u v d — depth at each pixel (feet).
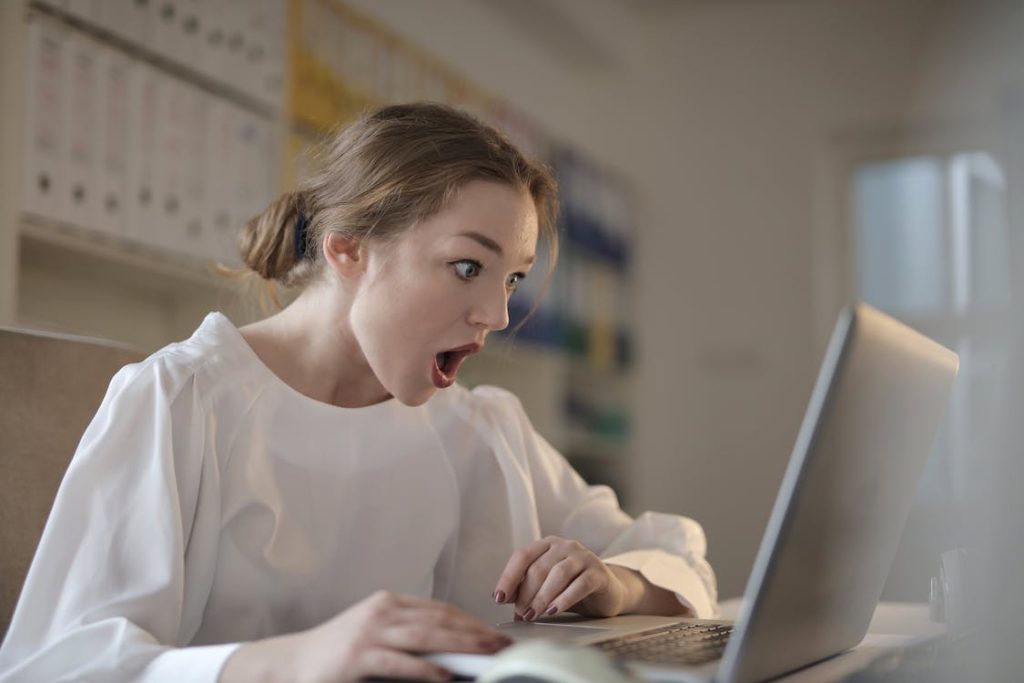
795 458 2.30
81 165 7.41
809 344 16.52
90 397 4.00
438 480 4.25
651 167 17.61
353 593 3.98
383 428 4.04
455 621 2.43
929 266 15.89
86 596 2.99
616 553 4.46
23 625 2.96
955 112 15.88
